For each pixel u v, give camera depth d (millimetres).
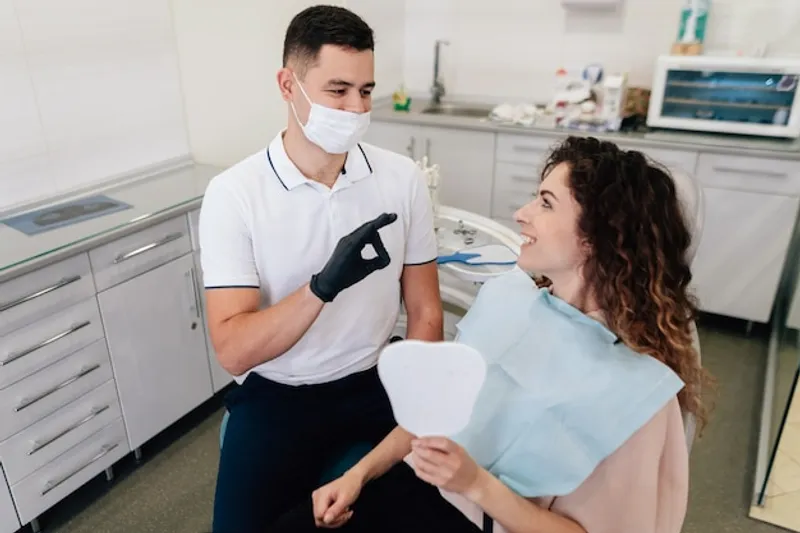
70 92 2051
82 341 1812
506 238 1867
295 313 1111
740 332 2896
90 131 2139
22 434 1720
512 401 970
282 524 1135
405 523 1133
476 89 3660
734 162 2598
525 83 3508
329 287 1071
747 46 2920
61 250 1687
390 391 766
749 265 2723
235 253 1238
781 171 2523
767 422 2211
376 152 1389
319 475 1277
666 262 924
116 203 2070
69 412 1828
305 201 1271
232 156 2725
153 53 2287
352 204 1311
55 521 1891
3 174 1926
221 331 1191
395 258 1370
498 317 1093
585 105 2949
